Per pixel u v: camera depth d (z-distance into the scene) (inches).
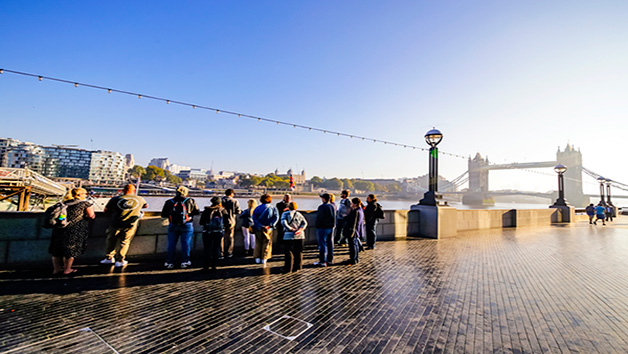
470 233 510.6
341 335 129.6
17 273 204.5
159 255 262.7
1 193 1189.1
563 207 836.0
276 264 255.6
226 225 270.1
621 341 128.3
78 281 193.5
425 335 131.2
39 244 220.7
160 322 137.7
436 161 468.1
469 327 139.9
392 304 167.0
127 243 232.1
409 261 278.2
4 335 121.5
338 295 180.2
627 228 660.1
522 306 167.8
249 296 175.0
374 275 226.5
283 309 156.8
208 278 209.6
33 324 131.9
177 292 178.5
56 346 114.5
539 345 124.0
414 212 458.9
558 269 257.3
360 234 288.2
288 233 233.9
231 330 132.0
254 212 256.7
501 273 239.0
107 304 156.8
